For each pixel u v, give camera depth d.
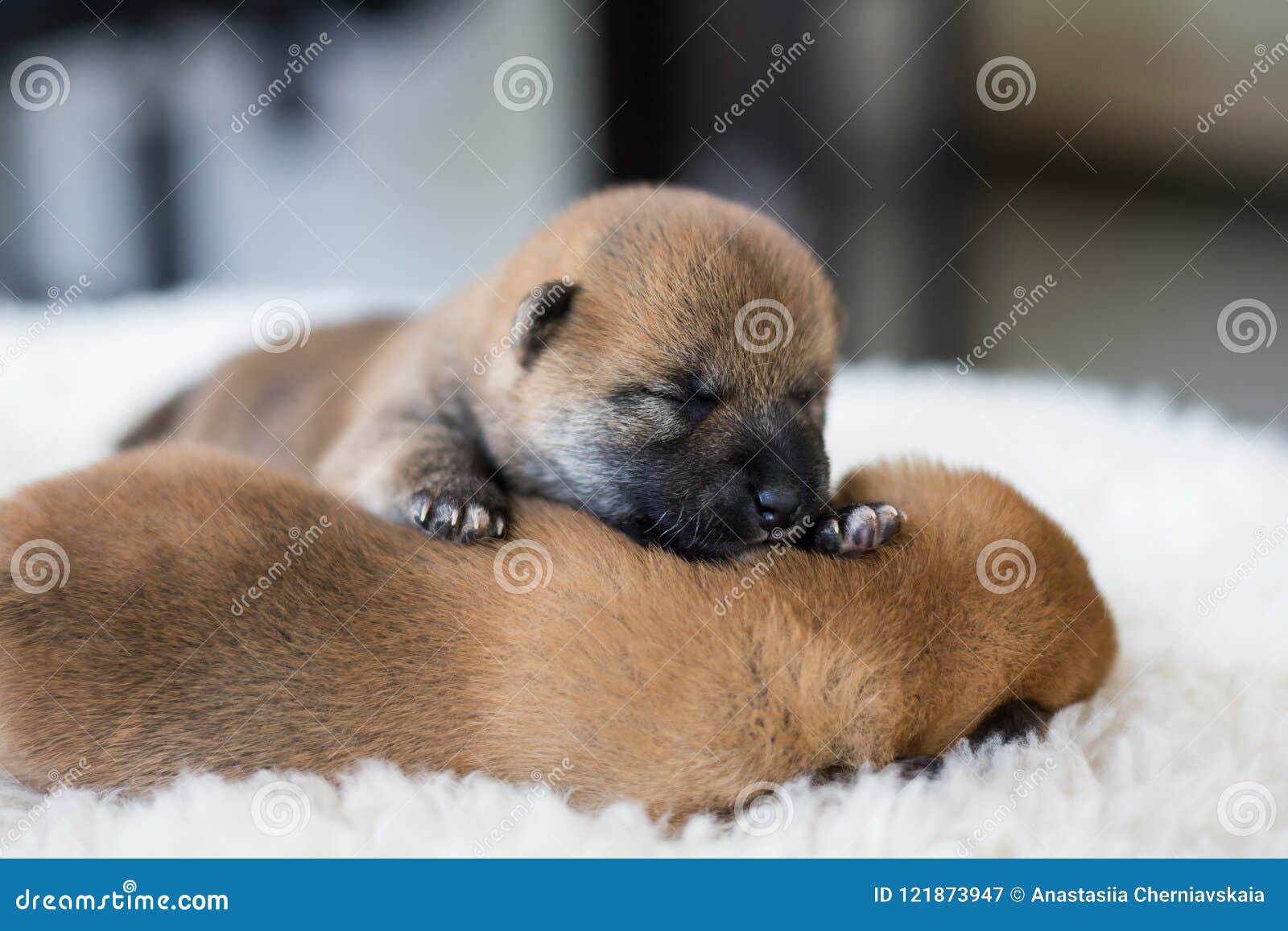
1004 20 1.02
